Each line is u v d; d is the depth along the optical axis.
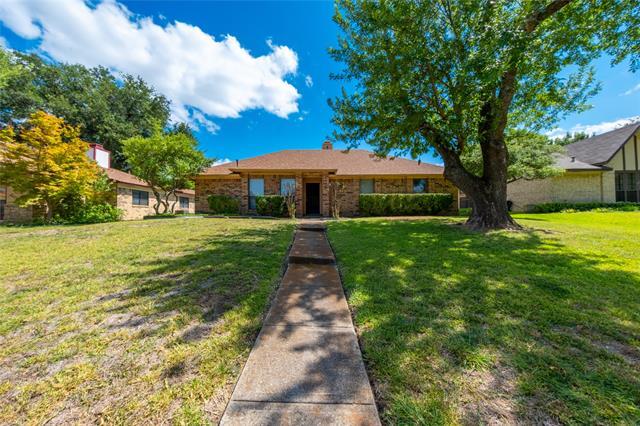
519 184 16.73
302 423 1.21
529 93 6.82
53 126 10.40
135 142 12.73
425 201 13.12
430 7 5.71
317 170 13.28
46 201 10.41
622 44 5.86
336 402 1.33
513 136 9.01
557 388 1.39
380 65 6.17
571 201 15.95
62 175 10.31
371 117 7.09
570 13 5.75
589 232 6.23
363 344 1.82
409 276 3.21
